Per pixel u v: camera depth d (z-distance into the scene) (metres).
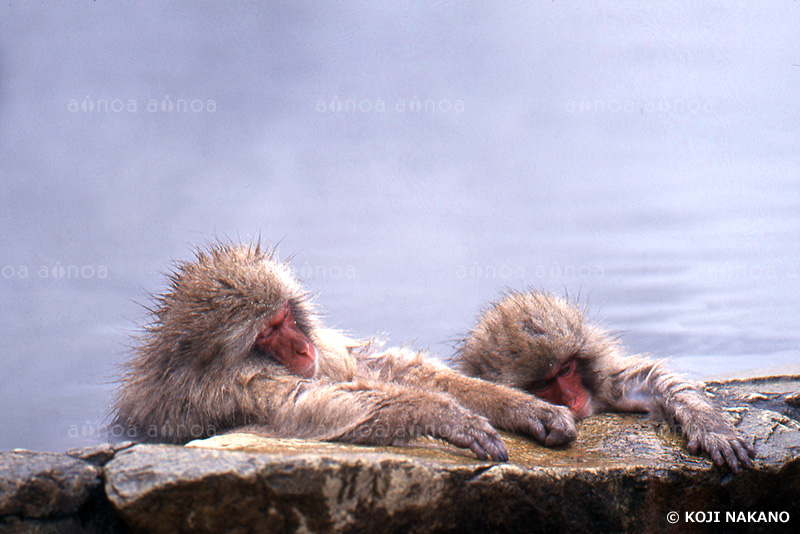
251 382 11.66
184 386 11.87
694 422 11.56
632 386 13.47
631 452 11.13
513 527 9.23
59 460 8.19
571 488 9.63
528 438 11.39
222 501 7.98
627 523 10.13
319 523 8.20
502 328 13.54
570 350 12.81
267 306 12.02
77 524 8.07
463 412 10.30
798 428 12.18
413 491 8.53
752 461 11.12
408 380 12.56
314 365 12.14
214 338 11.79
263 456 8.18
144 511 7.90
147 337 12.80
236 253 12.84
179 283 12.66
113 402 13.09
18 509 7.83
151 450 8.34
